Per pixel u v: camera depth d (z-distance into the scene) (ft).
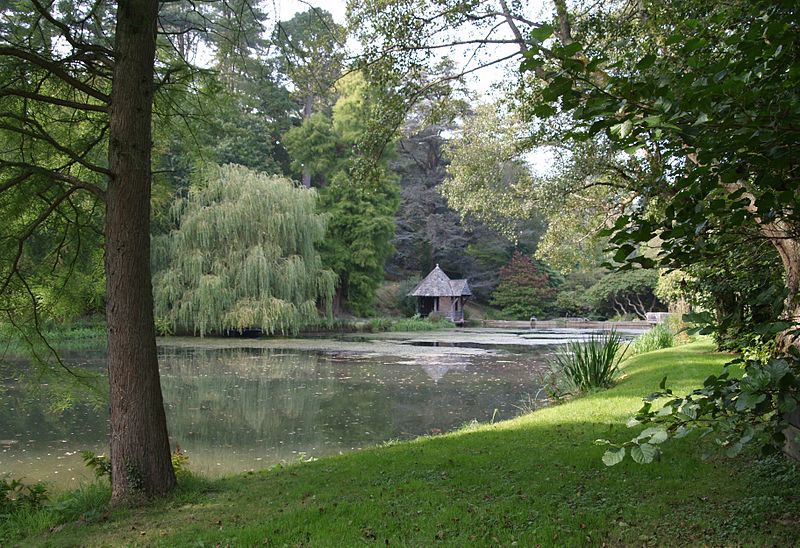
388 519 15.60
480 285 164.55
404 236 161.68
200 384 51.96
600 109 7.54
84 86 20.18
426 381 53.72
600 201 51.11
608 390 35.76
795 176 8.01
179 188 88.38
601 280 149.38
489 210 60.23
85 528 17.20
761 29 7.23
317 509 16.87
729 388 8.14
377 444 32.99
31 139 22.85
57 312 24.86
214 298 84.53
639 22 22.65
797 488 15.01
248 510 17.78
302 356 72.28
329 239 125.49
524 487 17.70
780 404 7.43
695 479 17.03
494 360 69.41
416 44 29.27
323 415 40.16
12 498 23.00
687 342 58.90
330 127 128.88
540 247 58.70
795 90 7.14
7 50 18.67
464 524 14.92
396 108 31.19
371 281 129.29
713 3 14.62
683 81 7.57
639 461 7.18
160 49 23.76
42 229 23.62
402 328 124.47
